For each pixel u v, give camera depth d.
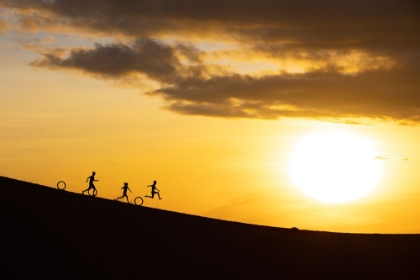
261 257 39.62
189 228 43.38
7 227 34.00
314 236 48.91
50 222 36.41
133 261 34.38
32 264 30.80
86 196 48.09
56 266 31.27
